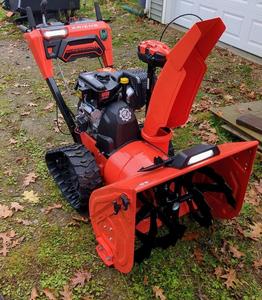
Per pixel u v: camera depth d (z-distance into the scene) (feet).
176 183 8.58
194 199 9.24
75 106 16.70
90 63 21.53
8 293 8.78
